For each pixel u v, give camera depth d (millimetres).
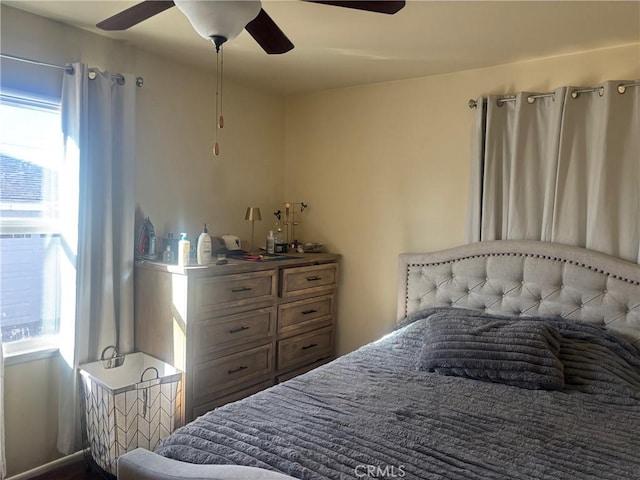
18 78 2295
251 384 2893
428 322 2666
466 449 1530
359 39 2494
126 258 2678
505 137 2838
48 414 2480
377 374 2219
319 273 3365
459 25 2279
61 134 2412
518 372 2119
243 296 2781
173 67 2979
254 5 1488
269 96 3695
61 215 2443
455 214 3080
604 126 2477
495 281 2768
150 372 2674
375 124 3406
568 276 2539
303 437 1555
